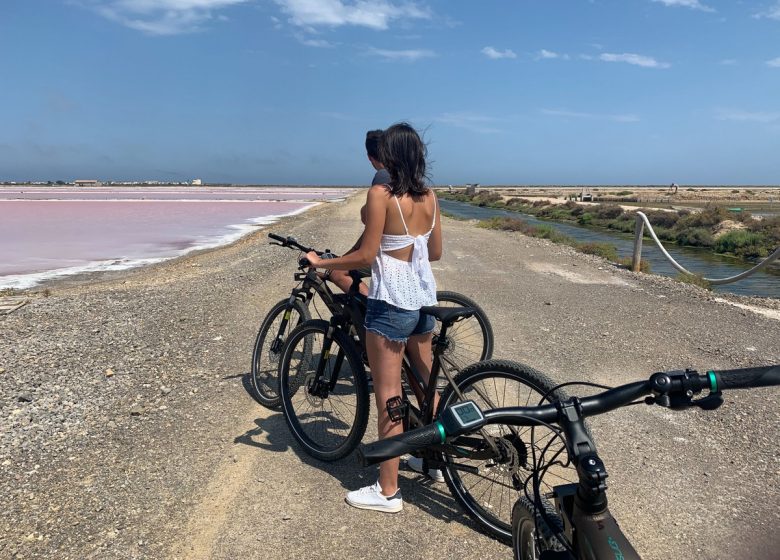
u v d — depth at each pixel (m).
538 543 2.05
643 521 3.11
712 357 5.88
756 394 4.93
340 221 23.31
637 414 4.52
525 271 11.55
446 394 3.08
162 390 4.86
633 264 11.94
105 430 4.11
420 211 3.01
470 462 3.12
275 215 31.17
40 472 3.51
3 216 26.69
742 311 8.08
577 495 1.71
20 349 5.96
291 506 3.22
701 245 25.23
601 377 5.28
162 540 2.89
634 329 6.98
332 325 3.67
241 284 9.64
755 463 3.74
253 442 3.98
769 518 3.13
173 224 24.91
